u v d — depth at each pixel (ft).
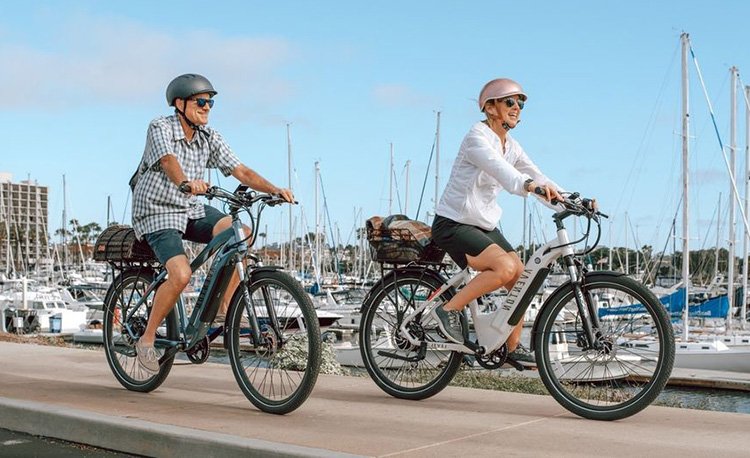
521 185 15.40
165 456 13.76
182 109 17.34
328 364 33.37
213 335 17.03
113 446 14.48
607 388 15.80
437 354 17.53
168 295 17.02
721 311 97.40
